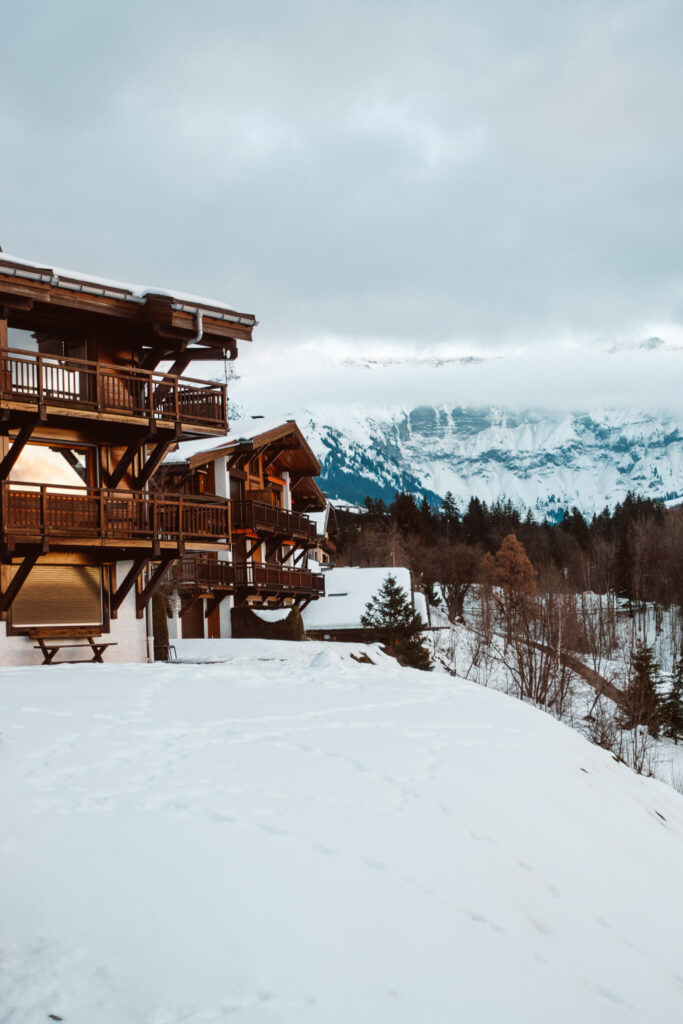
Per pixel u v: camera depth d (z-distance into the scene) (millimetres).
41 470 23969
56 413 22438
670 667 70688
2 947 5660
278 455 46031
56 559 24078
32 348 23984
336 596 52062
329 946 5977
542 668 46000
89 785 8266
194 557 36469
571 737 14828
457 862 7723
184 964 5582
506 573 87000
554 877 8305
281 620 39031
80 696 12945
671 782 35406
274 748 10047
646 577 99250
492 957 6371
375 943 6133
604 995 6422
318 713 12398
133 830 7238
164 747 9812
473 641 63250
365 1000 5453
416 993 5648
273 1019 5105
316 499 53156
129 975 5434
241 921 6102
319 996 5406
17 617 23438
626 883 9000
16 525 21844
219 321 25109
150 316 23875
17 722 10734
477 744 11492
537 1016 5734
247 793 8336
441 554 100625
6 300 21875
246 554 41312
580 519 156625
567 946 7090
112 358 24844
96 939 5781
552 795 10430
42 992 5211
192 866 6734
